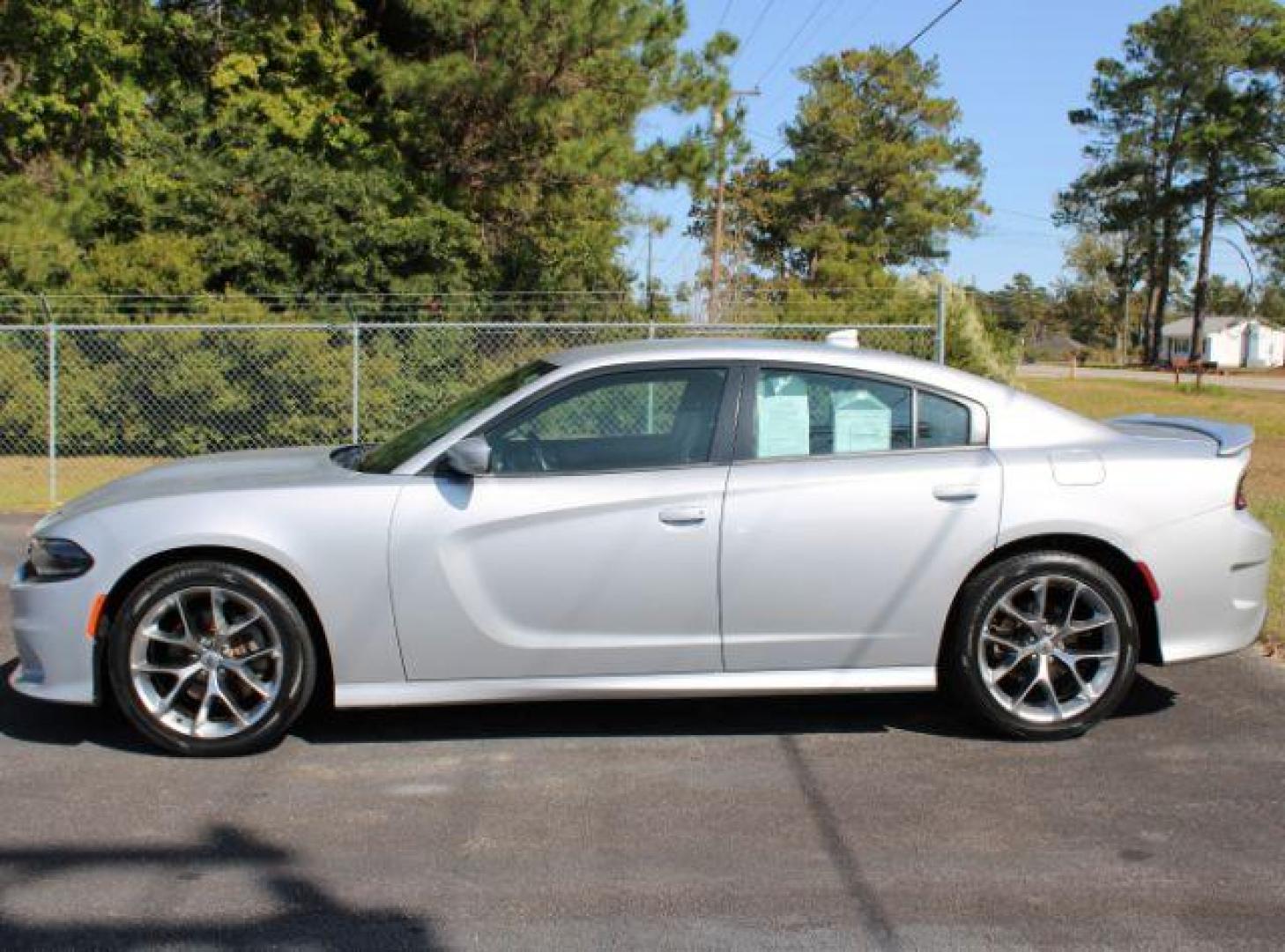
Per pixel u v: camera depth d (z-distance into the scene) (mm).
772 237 62406
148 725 4754
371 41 19500
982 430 5062
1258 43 56156
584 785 4531
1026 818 4223
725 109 19062
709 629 4855
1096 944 3346
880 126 62219
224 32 20219
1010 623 5023
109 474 13930
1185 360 67062
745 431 4965
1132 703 5535
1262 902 3598
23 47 19047
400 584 4738
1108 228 68312
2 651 6402
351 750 4918
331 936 3391
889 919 3488
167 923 3461
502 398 5027
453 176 19906
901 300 18391
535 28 16562
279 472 5117
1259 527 5148
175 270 16469
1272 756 4832
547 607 4801
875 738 5078
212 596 4734
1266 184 60125
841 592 4875
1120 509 4934
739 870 3811
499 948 3324
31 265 15992
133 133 19266
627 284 24391
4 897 3613
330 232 17281
